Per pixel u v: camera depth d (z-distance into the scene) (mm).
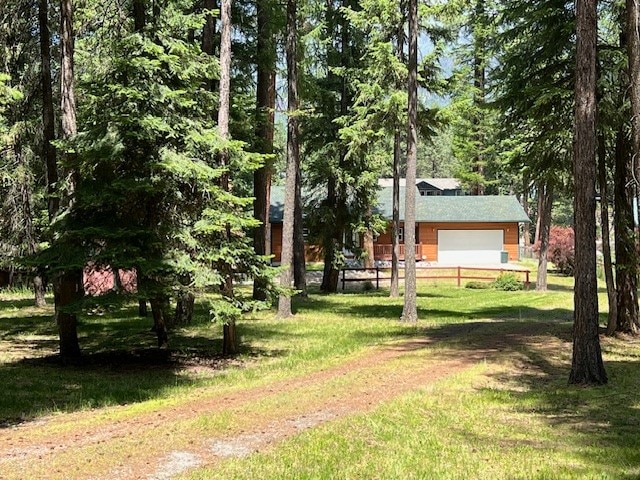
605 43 15328
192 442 6855
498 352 13203
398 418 7820
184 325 18375
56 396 9891
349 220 28906
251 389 10211
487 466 5918
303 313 22016
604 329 16516
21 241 19438
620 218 15656
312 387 10062
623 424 7512
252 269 13398
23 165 18938
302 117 26453
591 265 10148
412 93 19578
